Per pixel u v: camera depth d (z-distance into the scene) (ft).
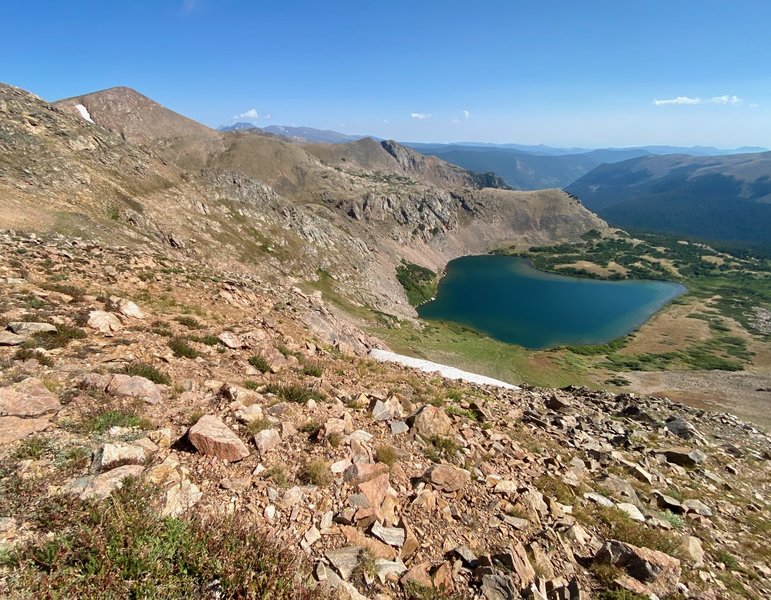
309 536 21.06
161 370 36.58
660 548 30.01
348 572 19.51
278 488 23.67
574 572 25.13
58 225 150.92
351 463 27.81
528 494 31.17
